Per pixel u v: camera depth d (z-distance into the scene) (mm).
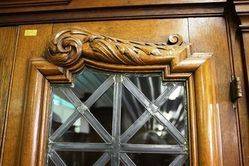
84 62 748
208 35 750
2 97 765
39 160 703
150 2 764
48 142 731
